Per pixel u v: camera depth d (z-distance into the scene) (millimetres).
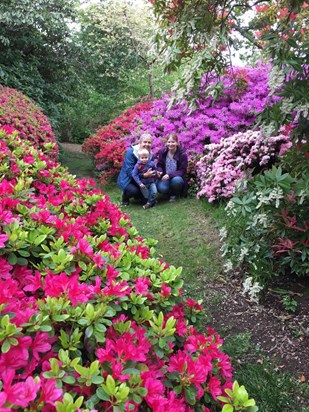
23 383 844
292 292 2693
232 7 2266
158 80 10336
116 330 1173
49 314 1069
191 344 1319
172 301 1483
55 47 9070
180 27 2160
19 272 1352
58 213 2023
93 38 11289
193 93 2271
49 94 9039
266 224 2496
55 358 983
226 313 2627
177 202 4988
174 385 1179
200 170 4965
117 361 1035
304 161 2486
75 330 1075
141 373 1051
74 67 9703
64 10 8602
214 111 5832
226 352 2205
